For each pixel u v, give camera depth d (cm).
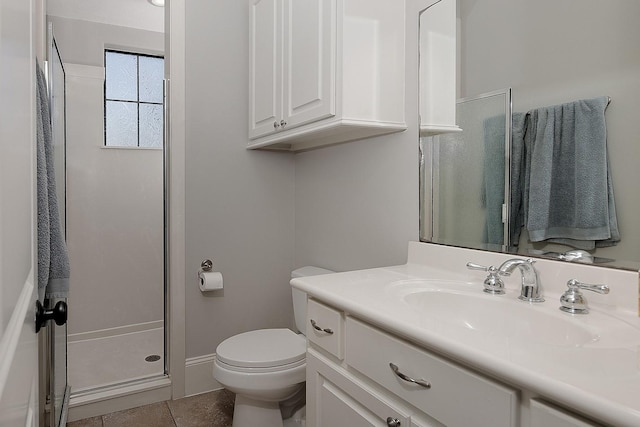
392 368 94
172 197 220
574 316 94
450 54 145
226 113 234
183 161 222
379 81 160
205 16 227
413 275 138
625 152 98
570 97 109
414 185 162
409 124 164
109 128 309
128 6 275
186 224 224
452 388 79
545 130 115
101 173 290
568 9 110
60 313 87
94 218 289
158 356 270
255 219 244
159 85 327
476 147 136
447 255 144
